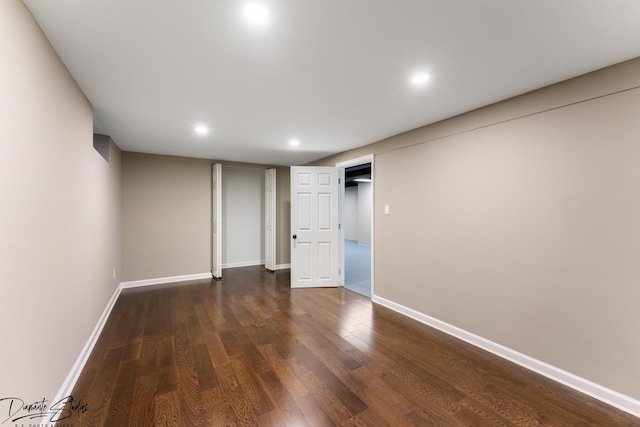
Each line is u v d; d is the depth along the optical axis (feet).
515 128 7.75
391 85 7.16
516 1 4.24
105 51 5.62
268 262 19.30
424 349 8.46
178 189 16.19
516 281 7.72
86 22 4.74
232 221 19.95
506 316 7.95
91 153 8.32
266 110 8.89
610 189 6.12
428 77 6.74
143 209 15.19
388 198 12.01
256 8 4.40
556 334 6.96
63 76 6.02
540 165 7.23
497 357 8.02
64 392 6.03
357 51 5.66
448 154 9.54
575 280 6.63
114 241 12.53
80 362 7.16
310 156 16.35
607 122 6.14
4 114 3.85
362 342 8.88
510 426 5.51
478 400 6.24
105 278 10.53
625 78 5.89
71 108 6.55
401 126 10.50
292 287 14.92
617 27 4.83
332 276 15.23
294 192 15.10
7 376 3.94
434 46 5.48
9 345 4.00
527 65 6.15
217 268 16.53
